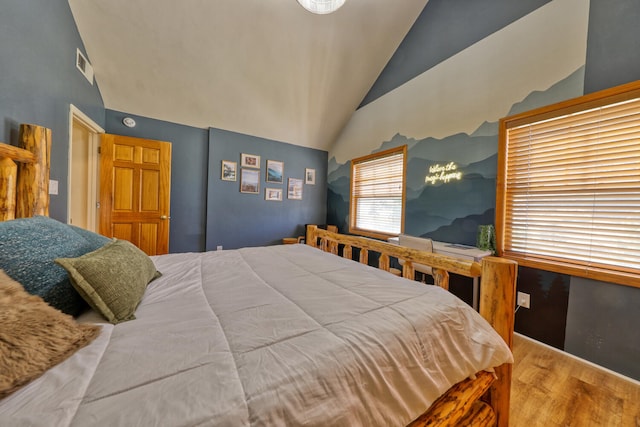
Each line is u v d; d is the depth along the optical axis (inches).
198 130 142.4
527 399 54.6
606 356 64.3
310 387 23.0
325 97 146.4
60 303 29.7
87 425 16.6
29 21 59.2
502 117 86.6
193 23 100.7
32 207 55.4
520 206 82.8
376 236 143.3
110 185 114.9
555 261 74.0
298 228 176.7
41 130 57.0
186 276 51.0
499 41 87.7
